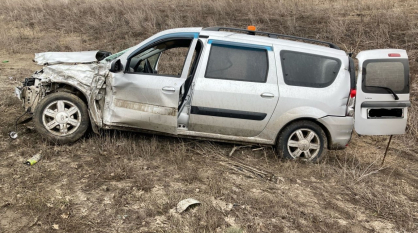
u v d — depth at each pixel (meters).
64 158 4.81
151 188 4.31
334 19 11.86
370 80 5.21
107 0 15.24
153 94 4.96
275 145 5.36
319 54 5.22
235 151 5.54
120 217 3.74
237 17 12.73
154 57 5.98
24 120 5.47
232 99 5.02
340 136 5.28
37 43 11.69
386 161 5.87
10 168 4.46
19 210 3.71
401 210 4.43
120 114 5.06
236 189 4.50
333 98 5.15
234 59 5.10
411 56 9.34
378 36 10.52
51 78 5.00
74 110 5.08
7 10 14.95
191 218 3.81
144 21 12.80
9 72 8.91
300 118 5.21
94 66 5.07
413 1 13.34
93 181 4.32
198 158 5.21
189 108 5.08
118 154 5.03
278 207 4.17
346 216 4.21
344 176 5.01
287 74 5.13
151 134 5.70
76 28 12.97
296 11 13.01
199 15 12.97
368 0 13.67
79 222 3.61
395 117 5.33
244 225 3.80
